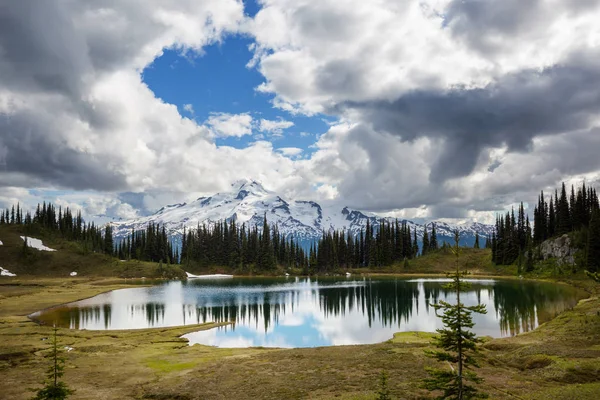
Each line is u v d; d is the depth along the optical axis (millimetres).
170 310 101062
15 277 172750
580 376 33094
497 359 41906
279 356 49312
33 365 47281
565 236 155125
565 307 83688
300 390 34281
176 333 71875
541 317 75625
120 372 44625
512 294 110500
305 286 162250
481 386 31875
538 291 114125
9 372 44219
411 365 40375
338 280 191625
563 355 39281
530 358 39812
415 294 125625
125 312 97375
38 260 191625
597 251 127812
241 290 149375
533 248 176625
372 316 90562
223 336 70688
